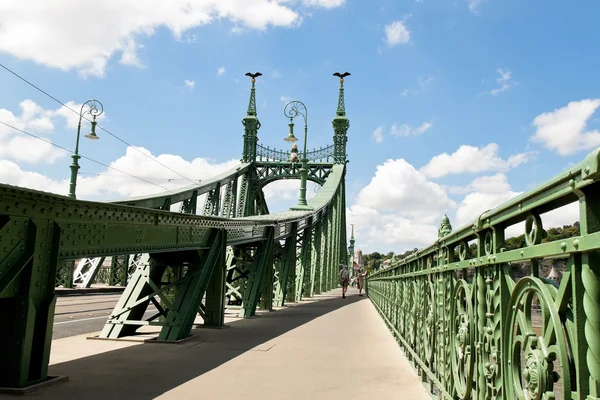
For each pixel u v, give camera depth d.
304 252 25.62
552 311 2.05
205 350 7.77
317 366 6.56
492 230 3.00
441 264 4.68
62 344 8.24
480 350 3.21
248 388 5.26
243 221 12.07
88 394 4.90
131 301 9.08
